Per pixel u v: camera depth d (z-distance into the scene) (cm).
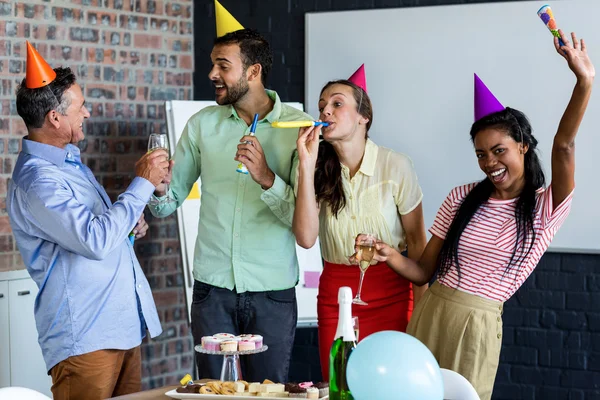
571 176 279
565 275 450
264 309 338
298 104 494
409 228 329
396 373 197
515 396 462
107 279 294
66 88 288
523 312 459
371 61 485
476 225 290
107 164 485
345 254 329
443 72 468
